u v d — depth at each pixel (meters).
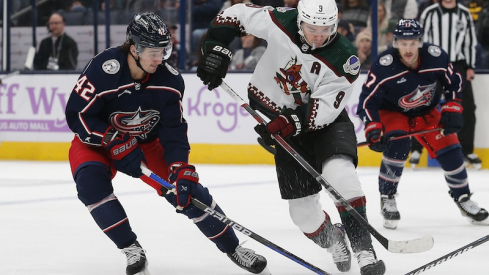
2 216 8.53
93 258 6.18
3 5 16.22
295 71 5.32
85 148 5.29
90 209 5.18
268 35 5.37
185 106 15.08
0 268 5.79
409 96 7.68
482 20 14.46
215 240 5.41
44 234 7.35
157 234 7.33
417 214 8.66
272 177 12.51
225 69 5.53
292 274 5.63
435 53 7.59
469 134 13.43
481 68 14.52
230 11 5.56
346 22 14.70
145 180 5.19
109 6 15.99
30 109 15.99
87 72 5.02
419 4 14.46
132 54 4.92
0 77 16.12
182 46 15.33
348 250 5.68
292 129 5.23
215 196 10.17
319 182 5.14
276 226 7.80
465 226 7.83
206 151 14.98
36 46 16.45
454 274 5.57
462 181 7.89
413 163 13.59
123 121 5.20
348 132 5.41
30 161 15.87
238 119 14.72
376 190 10.77
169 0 15.79
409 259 6.14
